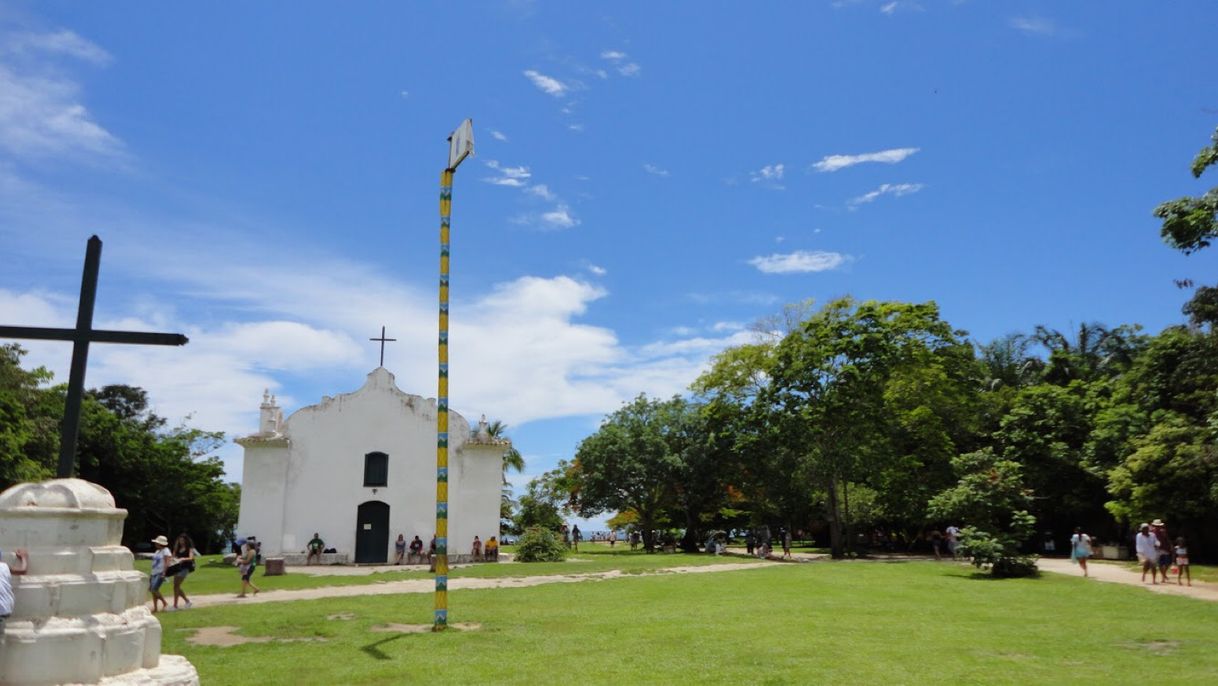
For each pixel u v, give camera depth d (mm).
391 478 39688
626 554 45094
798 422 42219
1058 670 11633
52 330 8727
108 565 7766
